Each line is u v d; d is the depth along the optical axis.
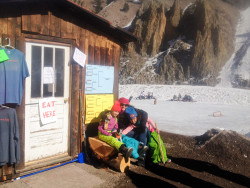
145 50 80.06
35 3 4.00
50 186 3.83
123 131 5.00
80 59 4.80
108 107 5.54
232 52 76.25
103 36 5.35
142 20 85.69
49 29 4.26
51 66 4.48
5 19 3.70
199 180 4.50
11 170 3.88
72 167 4.61
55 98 4.52
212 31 73.81
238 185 4.41
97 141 4.70
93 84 5.19
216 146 6.16
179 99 31.31
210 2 96.00
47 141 4.46
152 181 4.32
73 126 4.82
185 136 7.79
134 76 72.06
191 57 70.56
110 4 130.25
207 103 28.41
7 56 3.63
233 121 13.84
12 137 3.73
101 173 4.47
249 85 60.31
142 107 22.02
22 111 3.99
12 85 3.73
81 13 4.61
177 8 83.44
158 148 5.12
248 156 5.72
